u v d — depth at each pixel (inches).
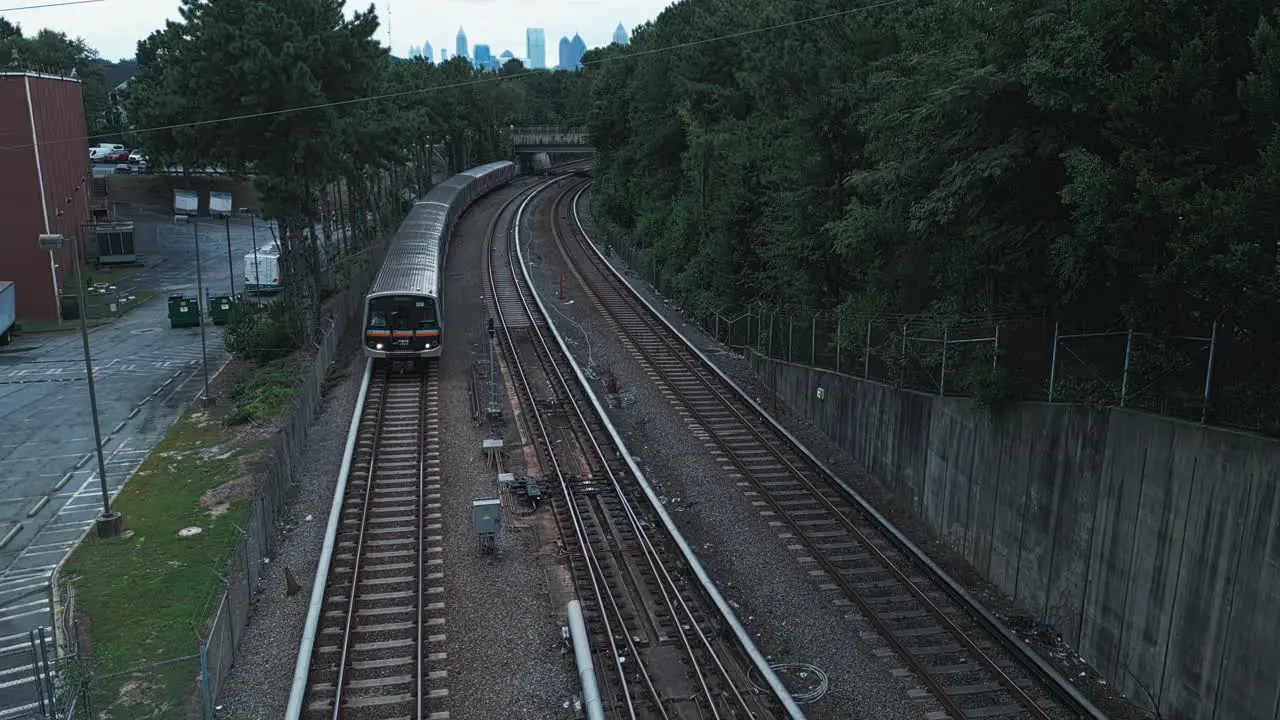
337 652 608.1
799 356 1172.5
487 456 967.0
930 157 738.8
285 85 1305.4
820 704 561.0
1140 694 557.0
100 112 4264.3
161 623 664.4
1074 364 658.2
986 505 728.3
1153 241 547.2
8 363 1549.0
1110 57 587.8
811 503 864.9
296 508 844.6
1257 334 532.1
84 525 861.2
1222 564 492.1
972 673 590.6
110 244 2486.5
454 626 643.5
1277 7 503.8
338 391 1204.5
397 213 2583.7
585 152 4384.8
